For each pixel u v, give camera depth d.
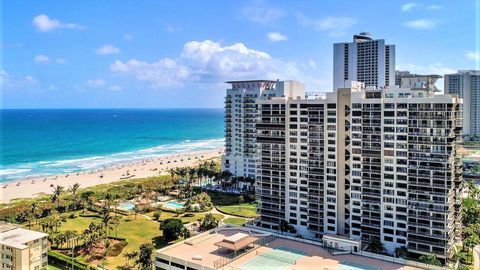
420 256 156.62
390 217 164.38
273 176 199.12
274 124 196.75
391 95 166.38
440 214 153.75
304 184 189.50
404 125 159.38
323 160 182.25
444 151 152.00
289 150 192.88
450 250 155.62
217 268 131.62
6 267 150.00
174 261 141.50
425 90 165.75
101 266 161.25
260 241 157.38
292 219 194.38
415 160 157.88
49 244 181.50
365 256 143.62
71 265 160.88
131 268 158.25
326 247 151.62
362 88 185.62
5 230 163.50
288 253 145.50
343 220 179.88
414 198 158.88
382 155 164.88
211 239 160.62
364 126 168.75
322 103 180.88
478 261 162.25
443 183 152.62
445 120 151.00
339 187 179.25
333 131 178.50
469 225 187.25
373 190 167.88
